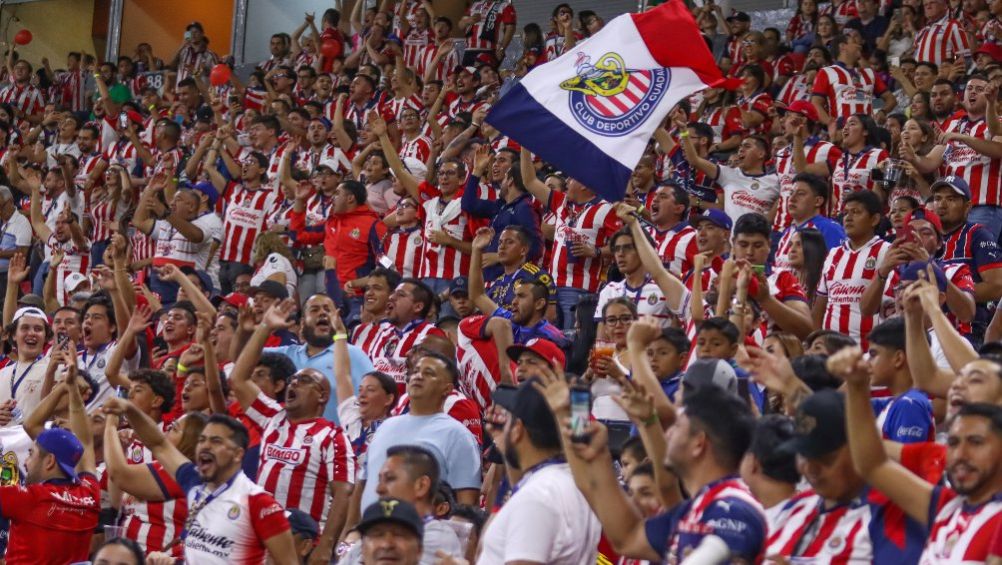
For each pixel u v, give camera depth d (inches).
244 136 623.2
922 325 207.6
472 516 238.1
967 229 331.3
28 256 581.3
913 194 378.3
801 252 315.6
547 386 171.5
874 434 154.9
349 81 636.1
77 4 916.0
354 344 354.0
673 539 158.2
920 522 155.7
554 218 409.1
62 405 330.3
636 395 177.9
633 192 412.8
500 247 366.3
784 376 175.5
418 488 218.1
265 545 234.7
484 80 581.9
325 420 278.2
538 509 174.1
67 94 798.5
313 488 273.0
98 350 381.7
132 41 879.1
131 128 622.8
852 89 487.5
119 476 263.6
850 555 159.0
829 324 325.7
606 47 322.3
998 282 325.4
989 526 149.3
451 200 421.1
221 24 863.7
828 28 557.0
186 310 366.9
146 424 249.8
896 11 561.9
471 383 332.2
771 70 545.6
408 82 594.6
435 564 205.0
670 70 317.1
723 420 158.6
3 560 278.7
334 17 714.2
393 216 440.1
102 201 570.6
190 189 493.4
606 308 292.8
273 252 442.6
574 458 166.7
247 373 294.7
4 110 734.5
